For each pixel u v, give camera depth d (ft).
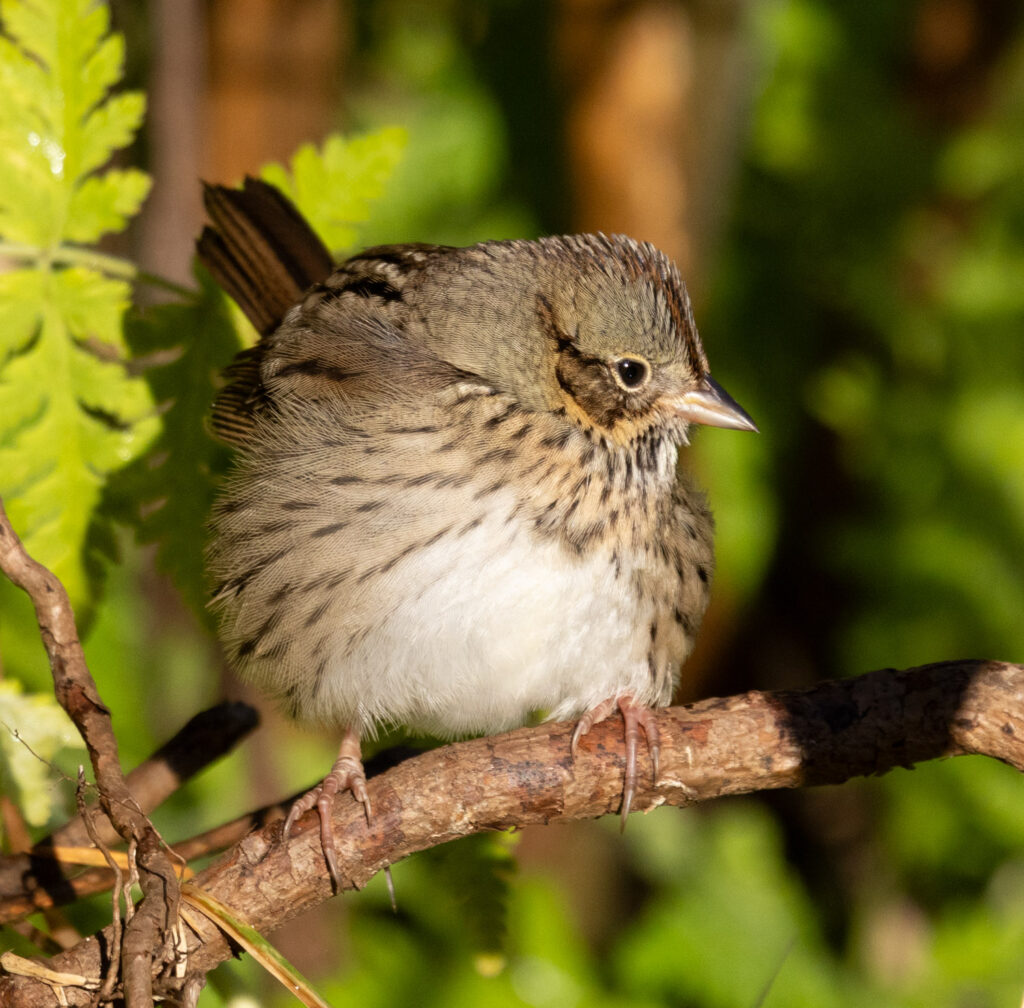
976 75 50.49
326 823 20.38
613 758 21.09
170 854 19.98
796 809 50.98
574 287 27.20
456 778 20.74
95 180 24.20
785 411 50.21
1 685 22.12
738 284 49.60
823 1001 43.16
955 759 47.06
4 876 21.33
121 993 18.03
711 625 50.39
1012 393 48.83
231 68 34.99
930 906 48.70
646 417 27.32
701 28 41.06
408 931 38.17
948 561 47.47
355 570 25.12
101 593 24.57
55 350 24.31
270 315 27.55
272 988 35.94
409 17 48.42
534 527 25.64
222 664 37.35
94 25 24.26
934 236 50.21
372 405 26.03
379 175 27.61
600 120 40.91
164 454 25.70
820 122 49.49
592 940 46.62
